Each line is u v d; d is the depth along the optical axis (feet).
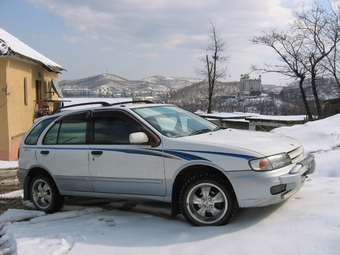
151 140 16.21
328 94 85.46
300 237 12.05
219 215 14.57
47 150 19.36
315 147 29.25
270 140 15.99
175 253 12.58
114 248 13.64
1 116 50.14
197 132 17.37
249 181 13.88
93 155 17.58
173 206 15.62
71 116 19.16
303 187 18.26
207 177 14.75
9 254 14.43
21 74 55.77
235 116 86.17
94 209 19.45
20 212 19.88
